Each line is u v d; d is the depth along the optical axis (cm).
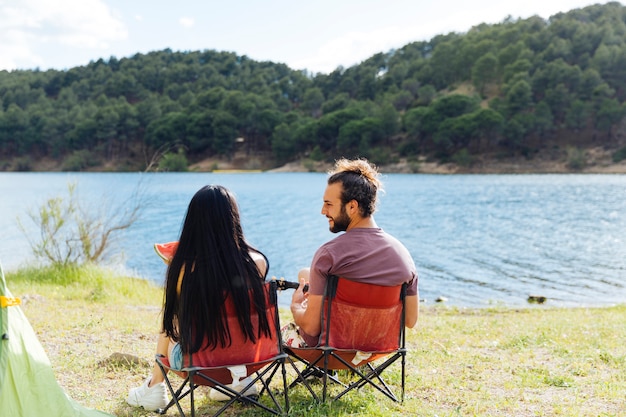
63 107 16488
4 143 14950
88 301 930
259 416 362
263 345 340
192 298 315
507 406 392
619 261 1945
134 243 2409
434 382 447
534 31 16338
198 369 315
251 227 2959
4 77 18000
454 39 18212
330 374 436
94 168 14162
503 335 677
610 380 460
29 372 311
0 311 291
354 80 17962
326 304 355
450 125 12006
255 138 14788
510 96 12769
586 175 10144
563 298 1371
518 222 3152
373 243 351
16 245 2158
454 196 5156
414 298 378
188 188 6238
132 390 386
